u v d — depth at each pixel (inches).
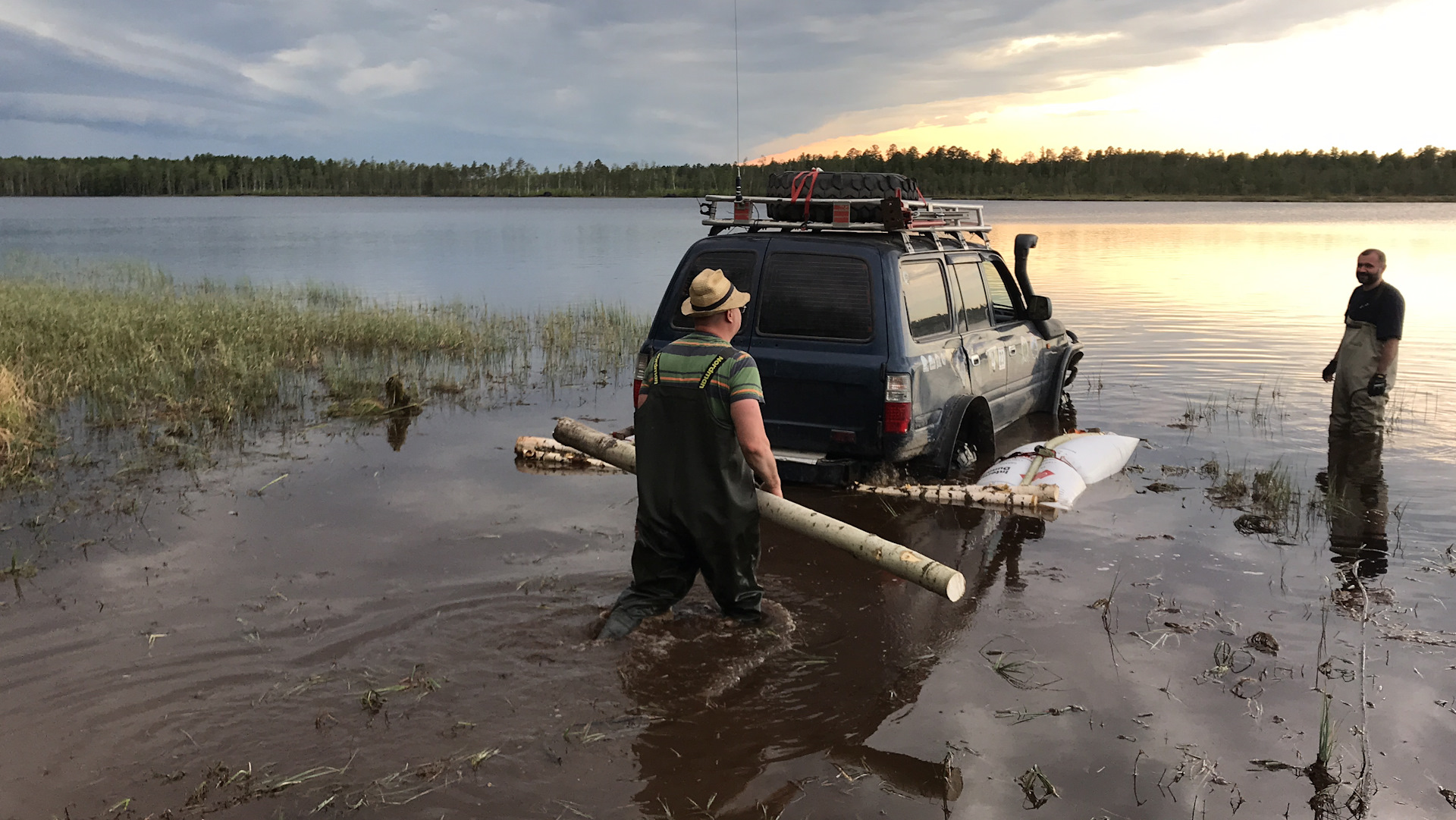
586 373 446.3
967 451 283.9
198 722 138.1
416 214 3415.4
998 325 316.8
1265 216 3029.0
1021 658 162.7
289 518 232.2
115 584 189.3
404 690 147.8
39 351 423.8
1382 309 314.8
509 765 127.9
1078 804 120.9
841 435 246.2
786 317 251.3
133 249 1430.9
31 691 146.3
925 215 301.1
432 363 470.6
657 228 2218.3
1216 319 610.9
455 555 207.6
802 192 265.1
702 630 169.6
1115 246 1406.3
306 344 481.1
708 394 161.9
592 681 151.3
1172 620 178.7
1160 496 260.1
